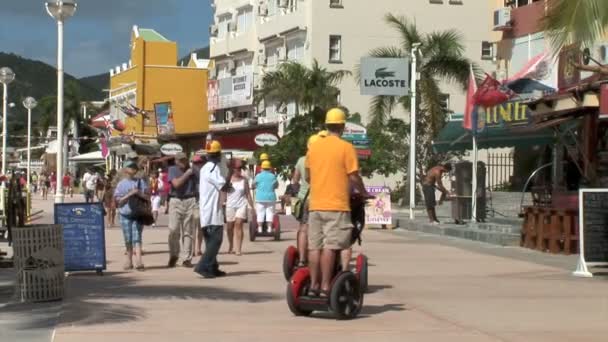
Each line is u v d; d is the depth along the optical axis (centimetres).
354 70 6347
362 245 2458
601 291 1505
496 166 4066
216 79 8294
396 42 6512
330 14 6425
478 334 1108
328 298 1192
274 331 1118
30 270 1347
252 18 7744
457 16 6581
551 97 2350
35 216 3934
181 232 1947
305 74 5928
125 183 1830
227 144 6588
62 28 2819
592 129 2620
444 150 3959
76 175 9994
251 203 2598
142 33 9094
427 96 4894
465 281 1645
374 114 5031
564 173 2944
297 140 4722
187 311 1270
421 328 1147
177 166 1886
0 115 8981
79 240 1723
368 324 1173
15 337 1069
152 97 8825
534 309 1308
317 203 1197
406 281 1642
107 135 7850
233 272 1786
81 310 1274
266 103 6925
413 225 3144
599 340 1074
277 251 2273
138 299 1391
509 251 2256
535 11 3981
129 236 1822
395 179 5953
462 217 3056
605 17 1490
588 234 1736
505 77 4222
